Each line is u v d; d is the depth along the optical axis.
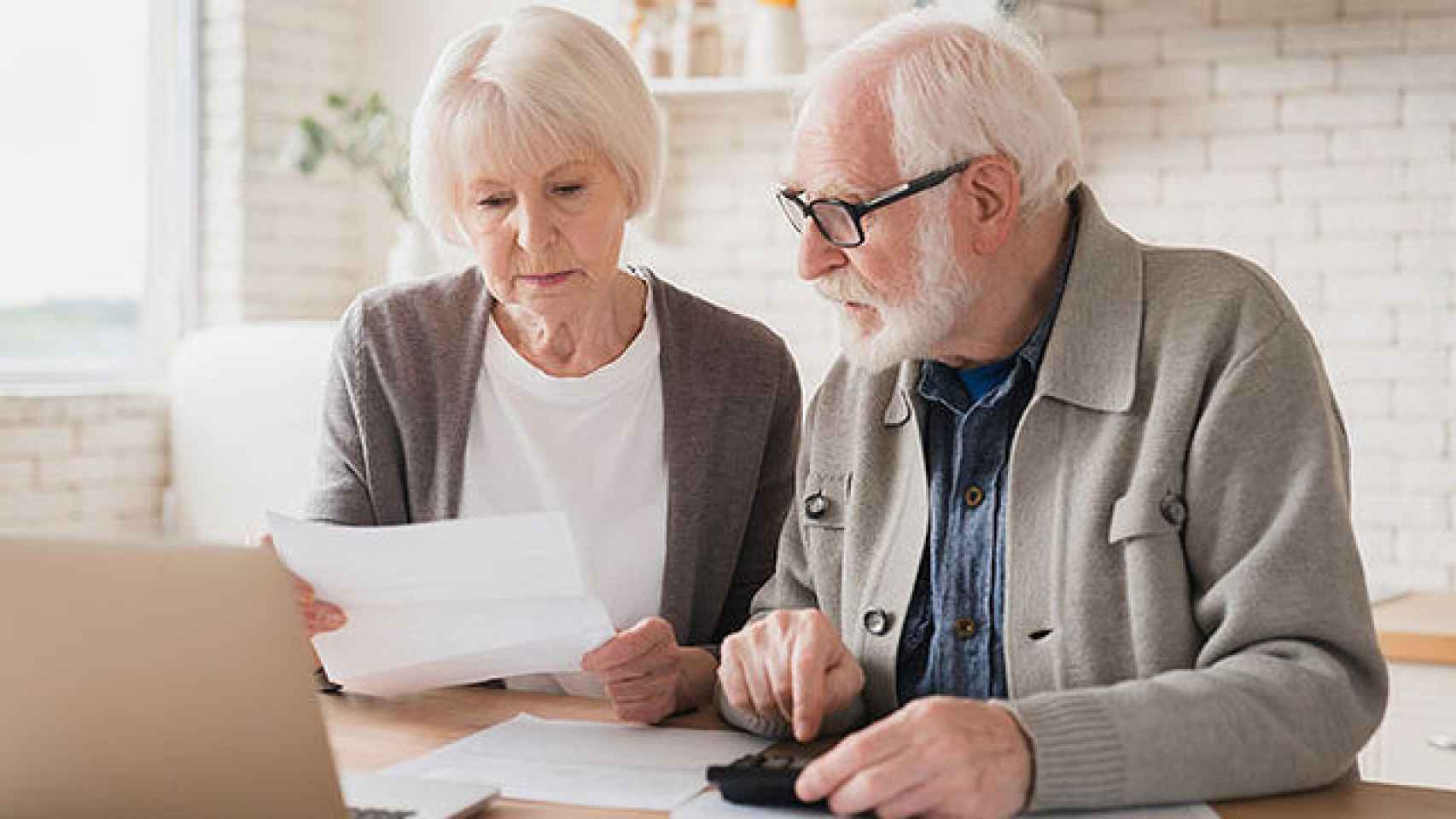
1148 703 1.61
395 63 5.25
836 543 2.15
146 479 4.89
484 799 1.62
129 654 1.38
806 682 1.80
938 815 1.51
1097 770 1.56
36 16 4.86
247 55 5.02
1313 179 3.96
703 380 2.47
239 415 4.72
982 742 1.53
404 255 4.93
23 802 1.38
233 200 5.05
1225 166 4.04
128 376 5.06
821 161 1.90
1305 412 1.81
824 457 2.19
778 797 1.61
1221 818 1.59
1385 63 3.88
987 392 2.04
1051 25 4.16
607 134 2.25
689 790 1.69
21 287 4.84
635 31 4.60
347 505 2.40
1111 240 1.98
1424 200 3.85
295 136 4.82
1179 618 1.82
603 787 1.71
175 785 1.40
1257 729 1.63
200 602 1.38
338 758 1.85
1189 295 1.91
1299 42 3.96
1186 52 4.07
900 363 2.09
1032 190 1.92
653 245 4.77
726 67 4.58
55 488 4.66
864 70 1.92
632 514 2.44
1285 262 3.99
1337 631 1.73
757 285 4.64
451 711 2.08
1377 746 3.22
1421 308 3.86
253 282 5.07
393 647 1.95
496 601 1.84
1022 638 1.92
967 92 1.89
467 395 2.41
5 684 1.37
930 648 2.02
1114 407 1.89
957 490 2.02
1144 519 1.83
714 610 2.47
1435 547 3.86
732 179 4.66
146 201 5.12
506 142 2.21
